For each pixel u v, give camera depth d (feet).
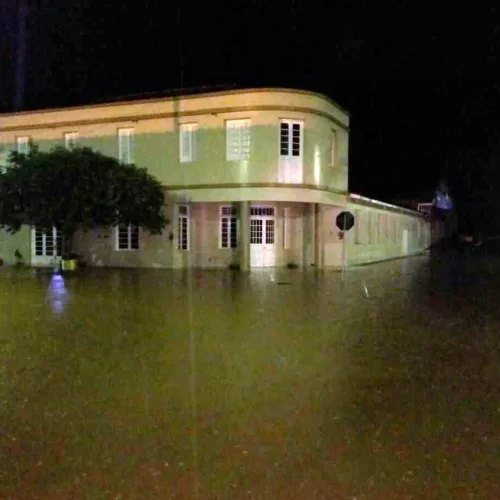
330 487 14.10
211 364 26.35
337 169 88.84
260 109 79.00
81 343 30.96
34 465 15.35
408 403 20.68
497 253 147.43
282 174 79.82
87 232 88.02
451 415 19.38
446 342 31.76
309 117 80.43
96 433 17.65
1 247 93.66
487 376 24.48
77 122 88.33
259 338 32.50
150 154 84.99
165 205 84.48
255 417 19.10
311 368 25.71
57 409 19.93
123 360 27.07
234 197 80.74
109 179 74.54
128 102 85.61
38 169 73.20
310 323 37.76
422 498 13.58
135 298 50.62
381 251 115.14
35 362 26.66
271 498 13.55
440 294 55.47
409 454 16.06
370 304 47.50
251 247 89.04
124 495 13.69
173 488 14.03
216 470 15.02
